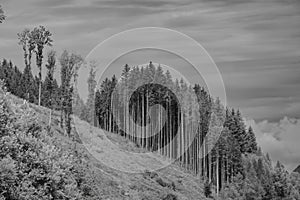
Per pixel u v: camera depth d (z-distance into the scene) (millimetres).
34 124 37875
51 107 80750
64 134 75875
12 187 31391
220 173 109812
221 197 104438
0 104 35250
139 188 74875
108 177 70562
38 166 34344
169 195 78500
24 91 96438
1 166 30906
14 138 33312
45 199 33375
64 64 74875
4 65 102625
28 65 76062
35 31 71875
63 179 36938
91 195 50406
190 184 94812
